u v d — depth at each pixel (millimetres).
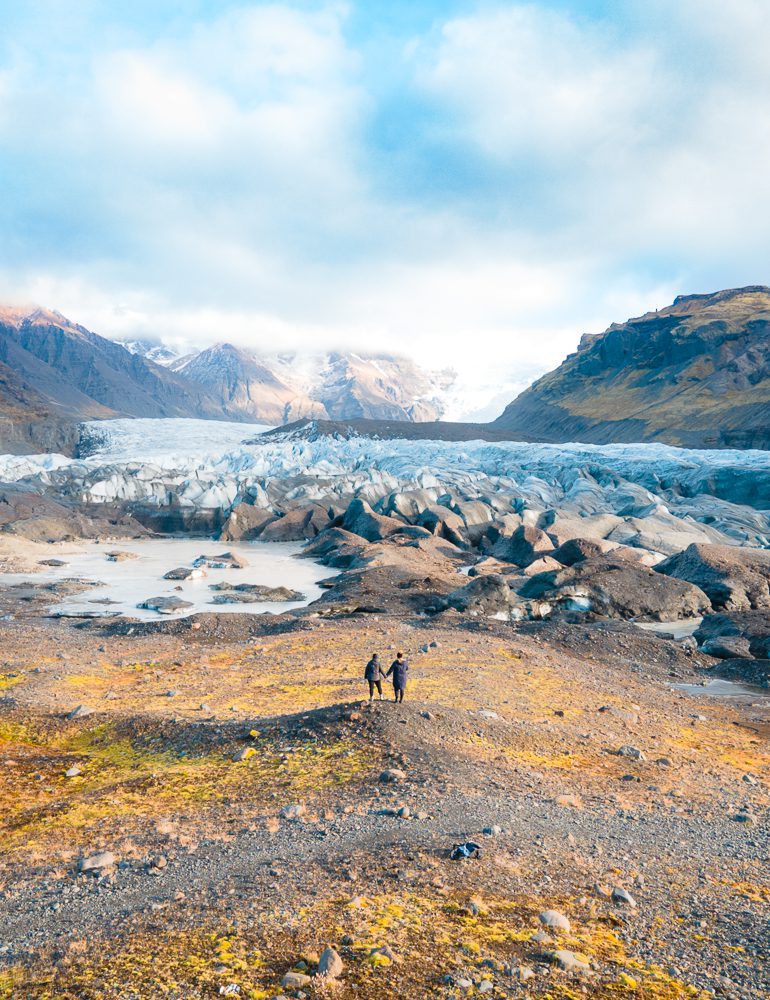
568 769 23125
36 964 10141
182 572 86312
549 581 67062
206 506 146125
